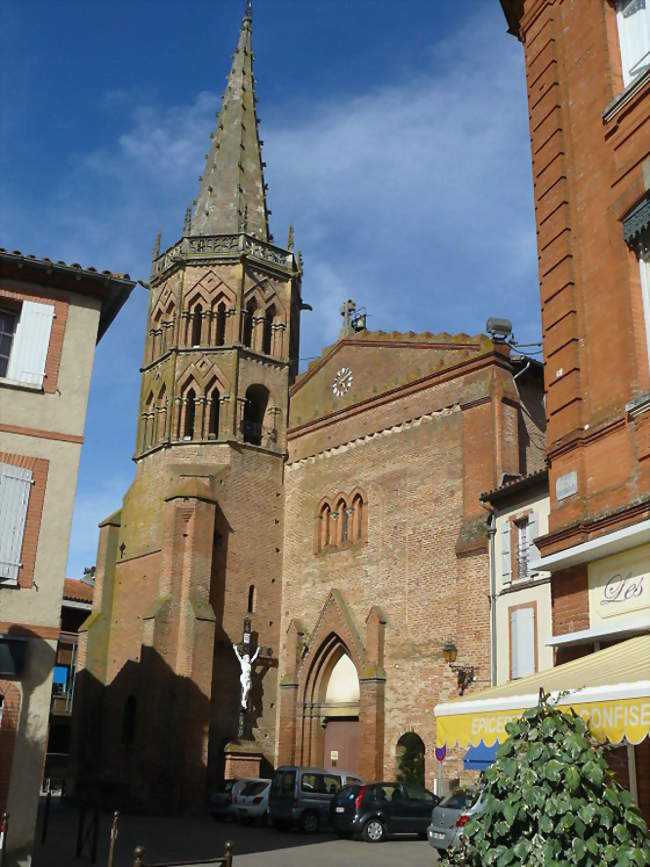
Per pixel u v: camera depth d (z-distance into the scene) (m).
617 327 15.77
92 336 24.22
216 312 47.84
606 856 8.53
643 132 15.89
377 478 40.66
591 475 15.84
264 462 45.81
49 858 22.33
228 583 42.81
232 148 52.72
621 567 14.73
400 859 23.41
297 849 25.72
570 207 17.75
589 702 10.67
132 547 45.56
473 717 12.68
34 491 22.39
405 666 36.41
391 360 42.25
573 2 18.80
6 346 23.81
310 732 40.91
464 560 34.03
